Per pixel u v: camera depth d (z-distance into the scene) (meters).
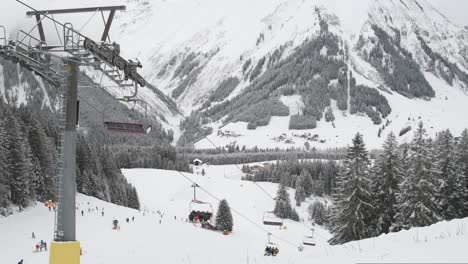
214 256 51.66
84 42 12.44
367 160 43.69
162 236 77.38
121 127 16.41
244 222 136.00
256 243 95.25
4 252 54.78
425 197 40.94
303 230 133.38
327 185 174.38
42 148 95.50
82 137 121.25
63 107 13.12
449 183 45.47
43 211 84.12
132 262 49.03
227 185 183.88
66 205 12.90
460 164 47.19
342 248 16.86
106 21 13.55
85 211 93.00
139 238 71.50
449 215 45.34
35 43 13.78
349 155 44.06
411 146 42.62
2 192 75.75
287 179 182.38
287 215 146.00
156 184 174.88
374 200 44.41
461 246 11.71
